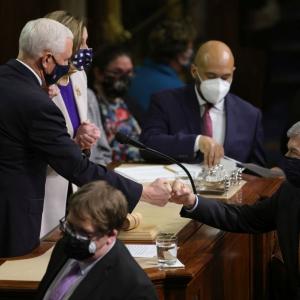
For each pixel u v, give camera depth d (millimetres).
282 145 12062
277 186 12289
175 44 18078
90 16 23375
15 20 19688
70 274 7918
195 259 9289
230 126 13617
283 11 30516
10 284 8641
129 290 7664
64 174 9844
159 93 13969
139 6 26297
